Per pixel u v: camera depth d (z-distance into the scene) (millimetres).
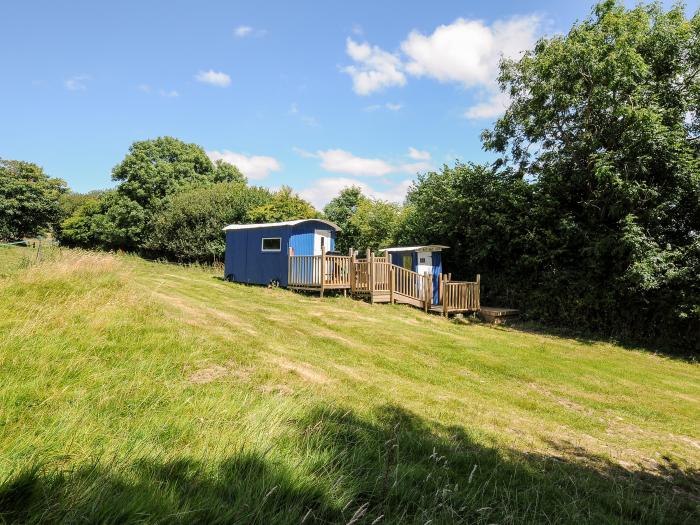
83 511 1803
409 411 5059
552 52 14398
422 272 17047
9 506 1825
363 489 2625
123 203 35469
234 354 5887
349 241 26828
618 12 13828
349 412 4246
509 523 2533
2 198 35812
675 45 12969
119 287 8195
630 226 12344
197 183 36750
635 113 12266
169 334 5973
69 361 4238
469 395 6641
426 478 2877
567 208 15461
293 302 13688
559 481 3684
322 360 7078
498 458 3965
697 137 13430
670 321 12438
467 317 15781
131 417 3150
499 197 16688
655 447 5414
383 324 11773
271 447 2725
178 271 21688
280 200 26422
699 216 12688
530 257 15492
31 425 2801
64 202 50844
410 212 22625
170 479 2268
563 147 15750
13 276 7441
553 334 13875
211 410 3473
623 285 13039
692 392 8258
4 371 3789
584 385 8086
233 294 14094
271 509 2115
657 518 3217
